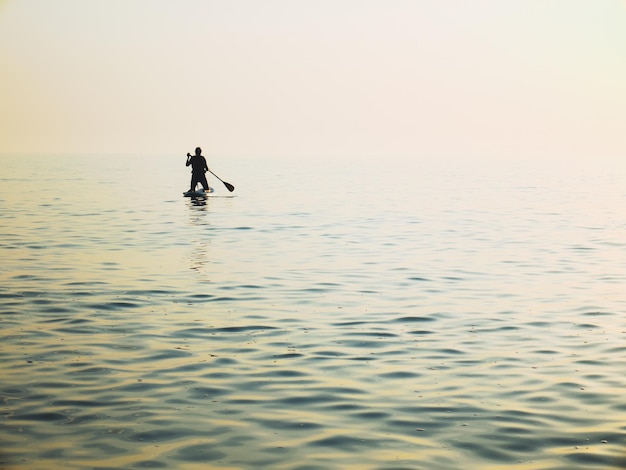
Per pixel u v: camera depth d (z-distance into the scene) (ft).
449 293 43.06
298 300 41.11
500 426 23.32
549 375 28.12
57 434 22.63
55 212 89.71
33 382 27.14
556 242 65.00
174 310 38.60
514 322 36.22
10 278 47.09
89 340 32.81
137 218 83.20
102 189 131.75
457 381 27.45
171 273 49.11
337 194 121.49
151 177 176.35
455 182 162.91
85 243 63.21
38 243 63.10
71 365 29.17
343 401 25.41
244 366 29.19
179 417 23.99
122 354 30.71
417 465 20.74
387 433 22.81
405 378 27.78
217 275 48.47
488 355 30.68
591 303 40.47
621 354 30.78
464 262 54.03
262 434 22.74
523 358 30.27
